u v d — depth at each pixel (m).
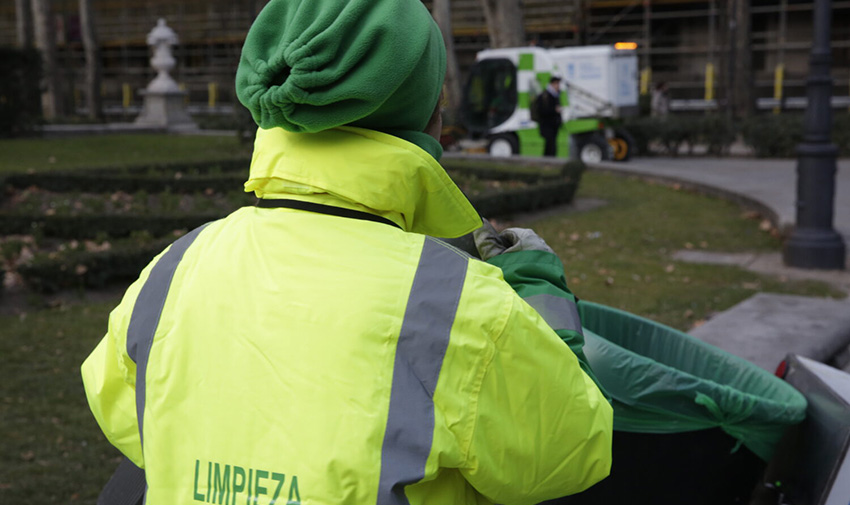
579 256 9.00
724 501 2.32
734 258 9.07
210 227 1.39
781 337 4.32
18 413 4.55
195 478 1.21
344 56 1.15
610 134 19.39
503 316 1.20
